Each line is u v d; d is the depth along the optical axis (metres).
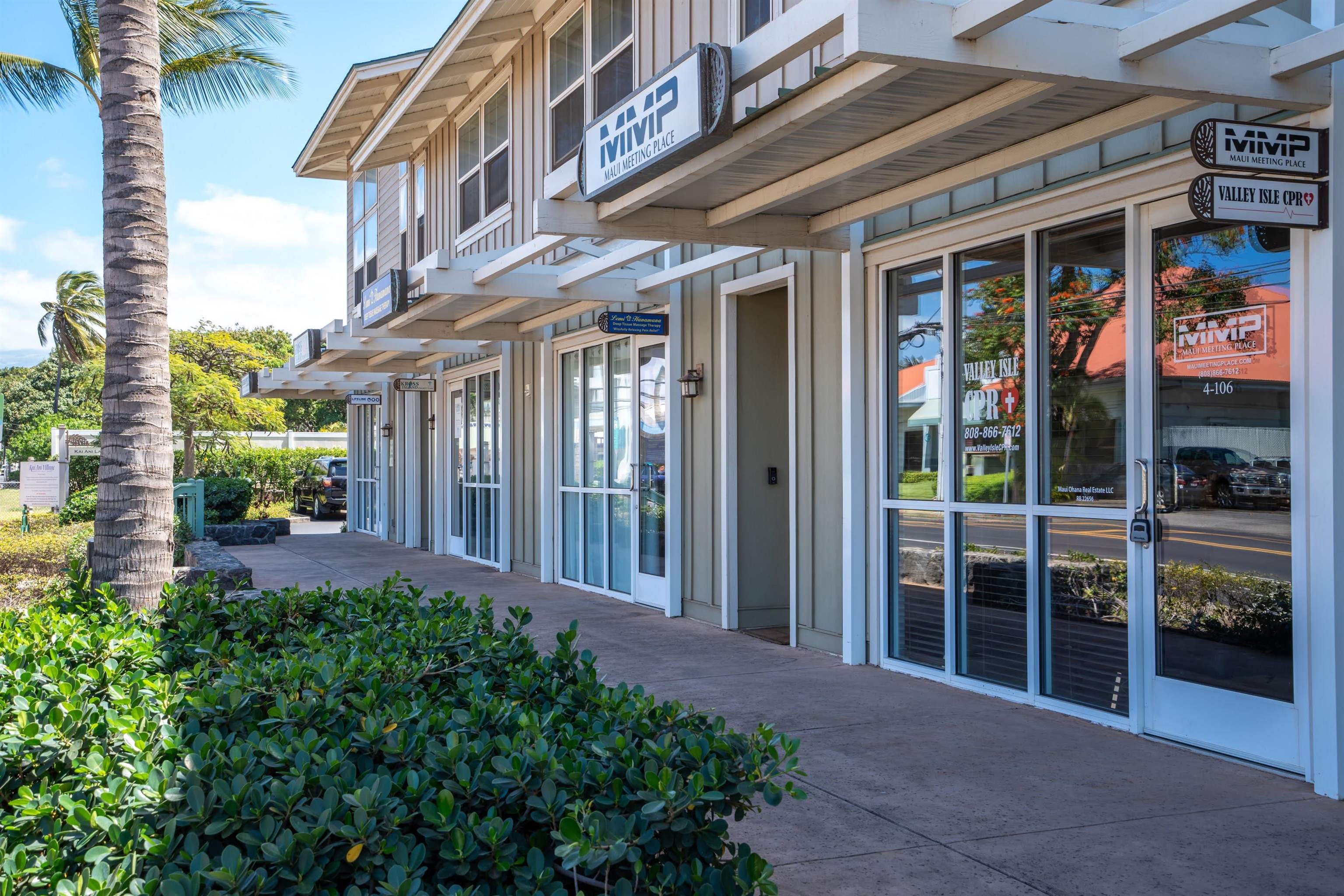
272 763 2.72
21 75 14.46
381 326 11.45
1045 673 6.01
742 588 8.93
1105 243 5.59
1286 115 4.64
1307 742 4.62
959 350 6.56
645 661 7.55
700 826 2.68
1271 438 4.75
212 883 2.33
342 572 13.34
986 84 4.41
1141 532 5.29
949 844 4.07
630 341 10.53
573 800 2.64
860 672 7.10
